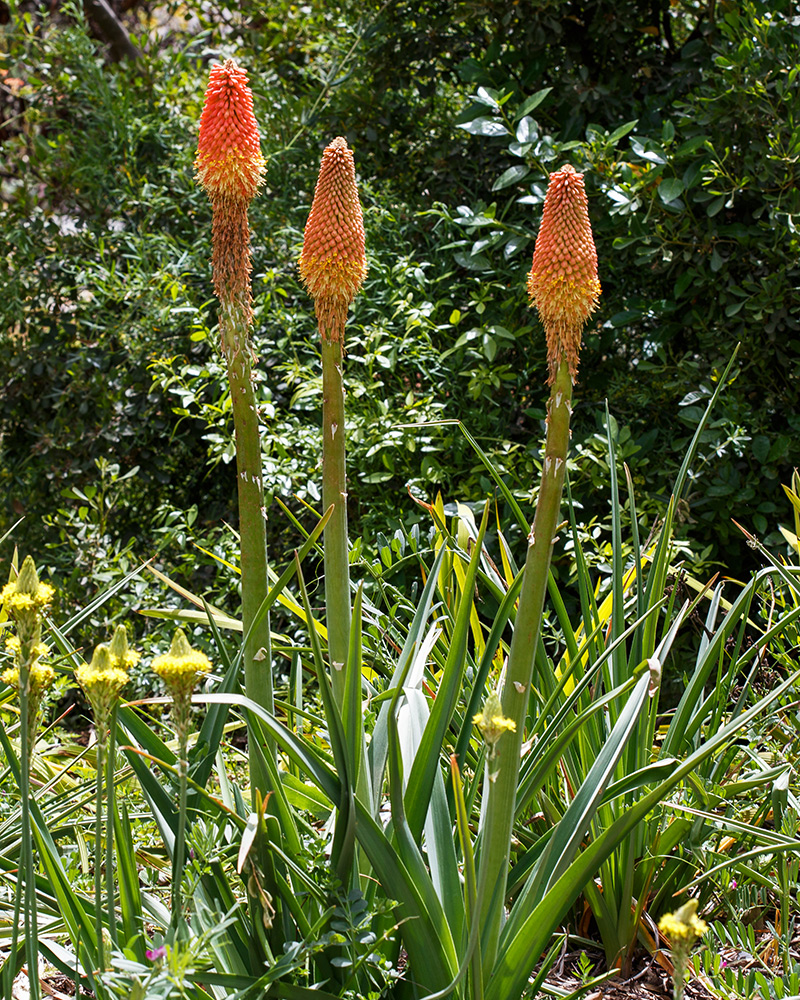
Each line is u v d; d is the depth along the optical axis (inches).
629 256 185.6
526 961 73.8
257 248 212.8
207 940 68.7
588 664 108.6
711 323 181.6
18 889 71.9
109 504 195.0
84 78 232.7
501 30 206.1
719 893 104.6
